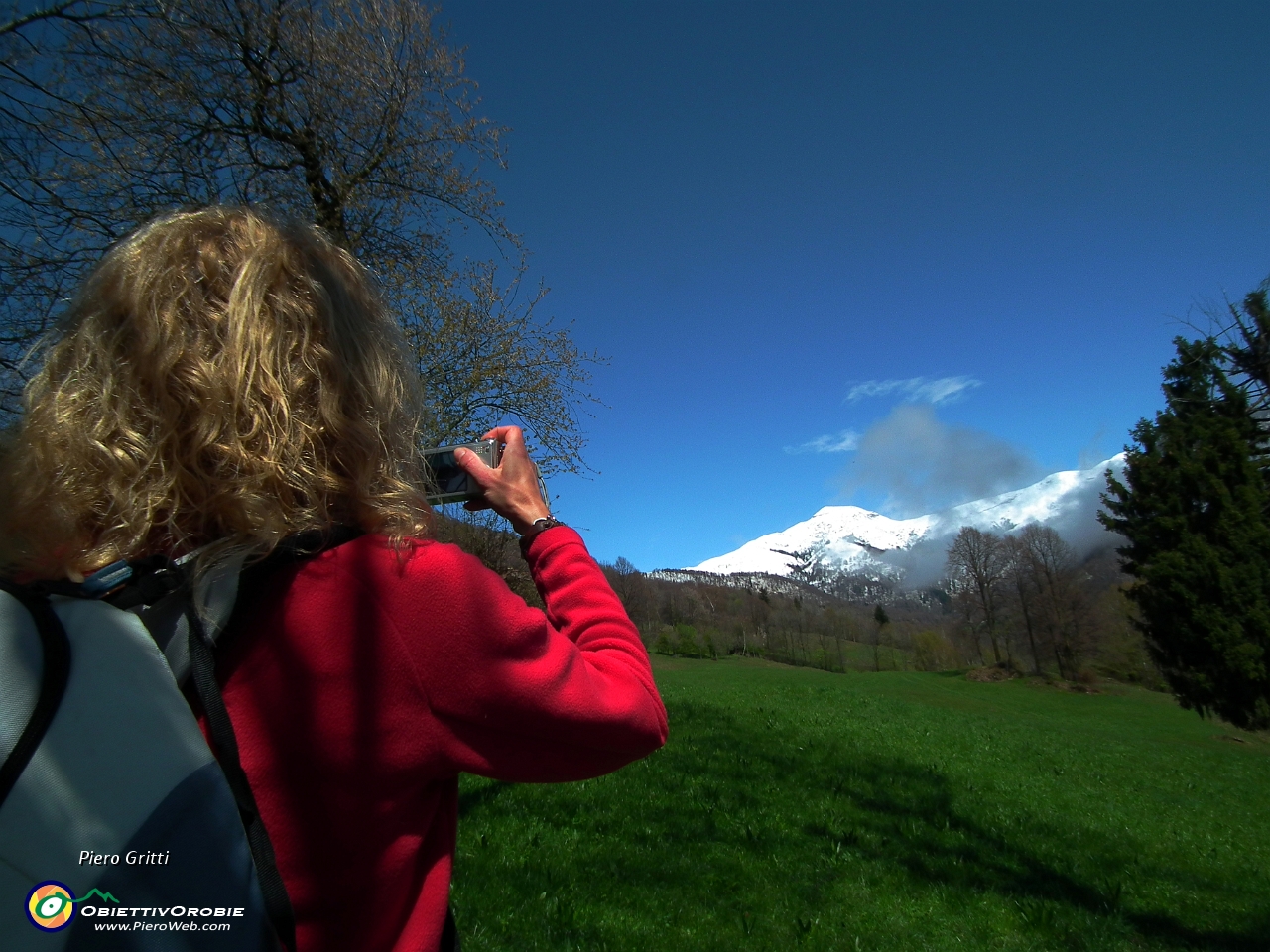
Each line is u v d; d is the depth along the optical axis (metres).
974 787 11.59
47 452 0.87
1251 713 18.30
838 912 5.78
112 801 0.69
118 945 0.67
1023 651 72.62
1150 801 13.01
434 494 1.26
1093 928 6.08
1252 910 7.17
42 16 6.38
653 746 1.08
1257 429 18.98
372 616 0.87
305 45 8.33
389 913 0.87
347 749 0.84
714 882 6.03
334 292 1.04
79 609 0.77
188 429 0.87
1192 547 18.69
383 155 9.03
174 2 7.24
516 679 0.90
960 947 5.48
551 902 5.19
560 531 1.25
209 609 0.81
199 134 8.02
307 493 0.89
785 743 13.21
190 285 0.94
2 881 0.66
